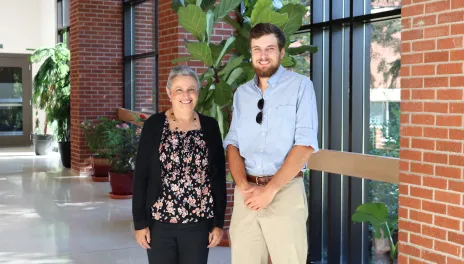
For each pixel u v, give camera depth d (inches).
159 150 113.1
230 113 172.4
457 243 120.1
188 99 112.7
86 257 199.3
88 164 386.3
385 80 170.4
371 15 170.9
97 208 282.7
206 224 115.9
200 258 116.0
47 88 437.4
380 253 171.8
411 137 130.6
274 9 176.1
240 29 172.9
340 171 171.9
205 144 115.2
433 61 124.3
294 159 107.0
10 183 354.6
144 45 349.4
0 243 217.2
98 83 380.2
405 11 130.8
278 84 110.3
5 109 583.2
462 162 118.5
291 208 110.1
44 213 270.7
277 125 109.5
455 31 119.0
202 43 154.5
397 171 150.6
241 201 115.3
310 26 195.3
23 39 577.9
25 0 574.9
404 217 133.1
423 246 128.4
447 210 122.2
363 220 149.7
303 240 111.8
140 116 316.8
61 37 519.5
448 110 121.2
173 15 240.1
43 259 196.7
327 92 193.3
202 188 114.4
